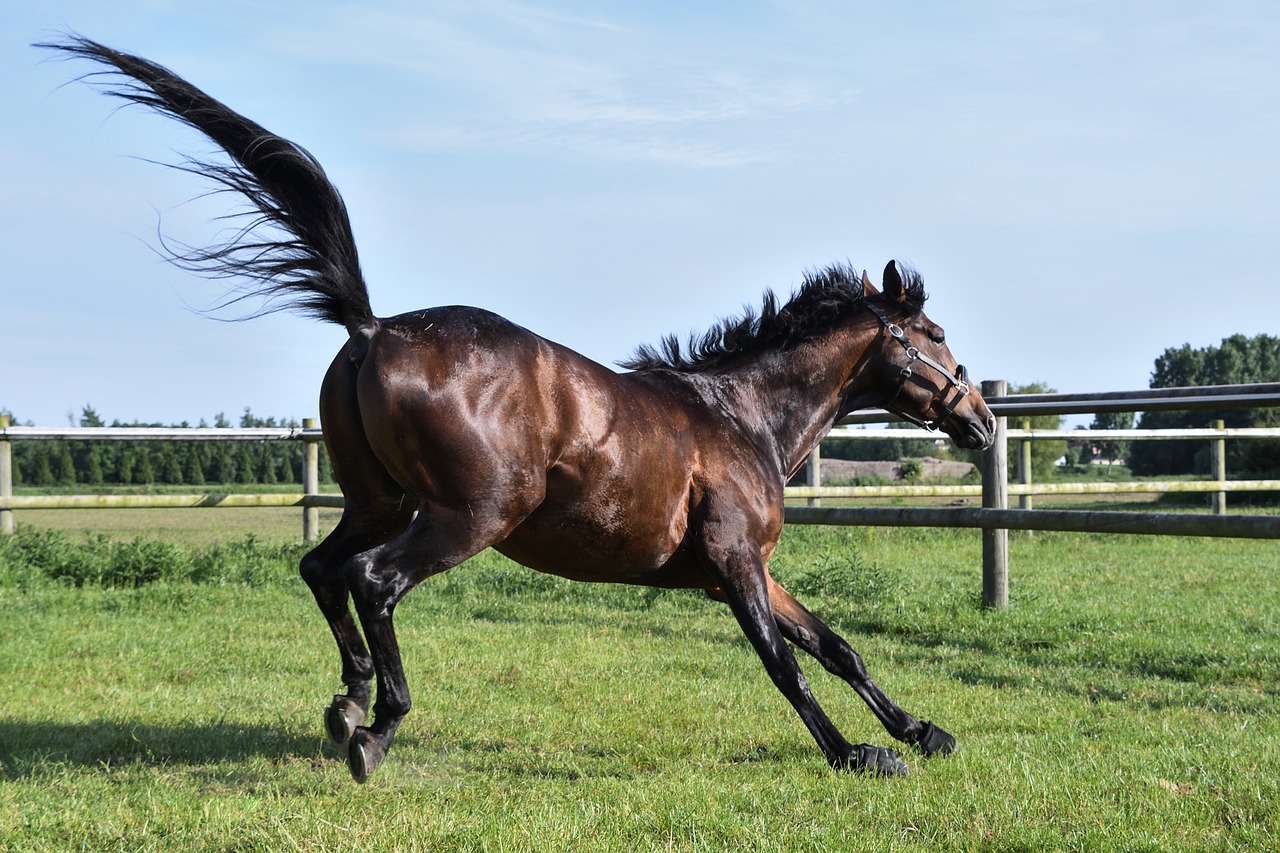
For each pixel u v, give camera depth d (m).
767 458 4.76
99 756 4.59
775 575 10.52
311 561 4.25
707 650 7.39
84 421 27.75
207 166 3.95
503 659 7.00
